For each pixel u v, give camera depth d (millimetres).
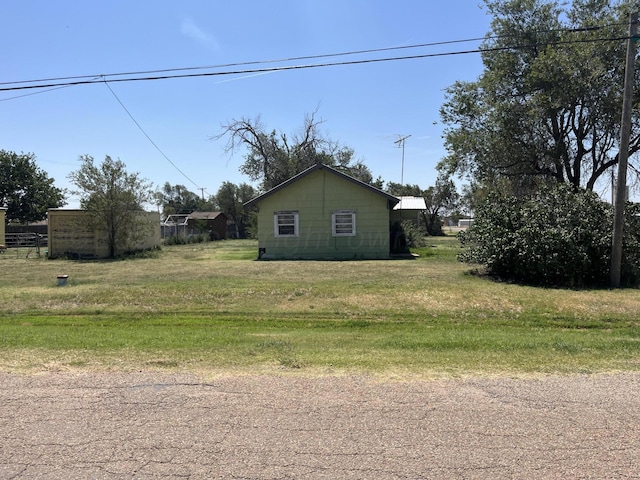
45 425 3695
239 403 4102
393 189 65000
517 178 24953
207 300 11070
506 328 8750
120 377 4816
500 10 23141
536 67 20719
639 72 19891
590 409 3980
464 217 71375
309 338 7375
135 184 25281
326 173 22406
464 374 4914
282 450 3295
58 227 24672
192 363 5348
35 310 10438
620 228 12469
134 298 11336
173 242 38969
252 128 43062
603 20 20625
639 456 3215
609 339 7191
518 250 13391
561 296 11031
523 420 3760
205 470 3055
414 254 23500
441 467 3074
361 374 4898
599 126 21703
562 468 3064
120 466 3109
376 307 10242
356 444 3371
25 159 55281
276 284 12945
